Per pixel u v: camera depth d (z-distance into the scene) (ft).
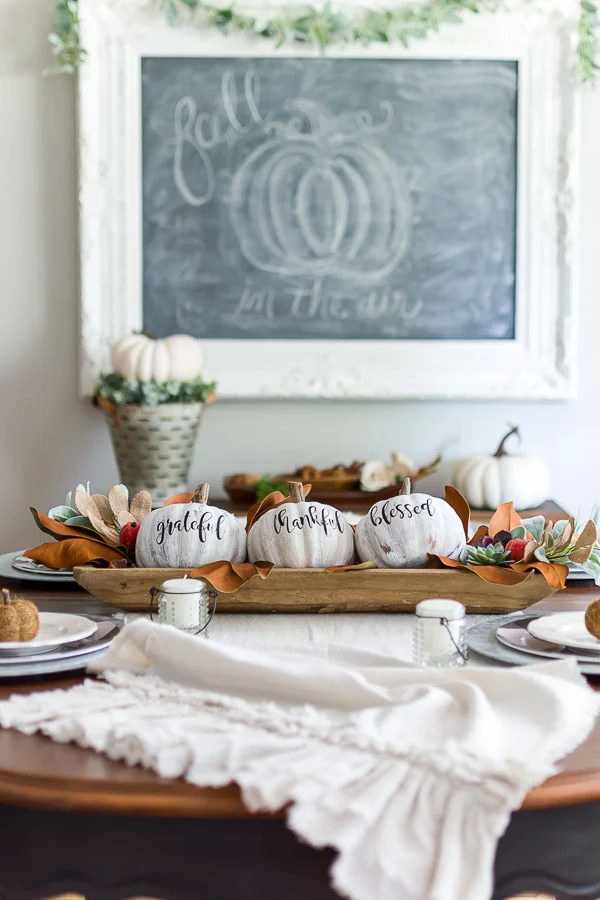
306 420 10.12
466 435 10.23
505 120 9.93
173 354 8.96
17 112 9.86
